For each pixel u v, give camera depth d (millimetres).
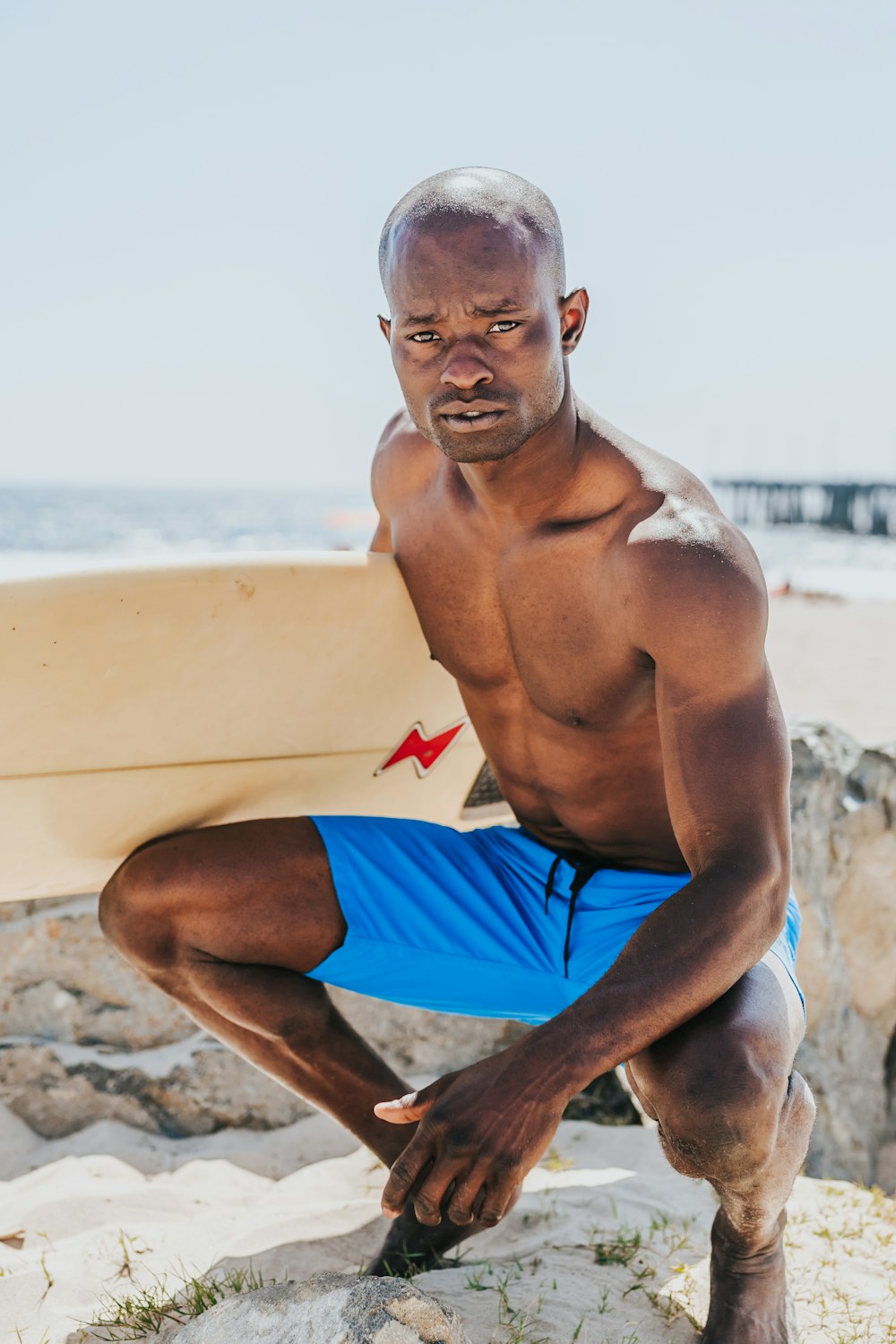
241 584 2131
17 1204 2543
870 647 14227
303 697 2336
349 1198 2580
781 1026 1705
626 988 1613
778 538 40156
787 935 2008
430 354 1782
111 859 2393
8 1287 2117
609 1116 3082
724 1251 1891
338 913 2119
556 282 1818
